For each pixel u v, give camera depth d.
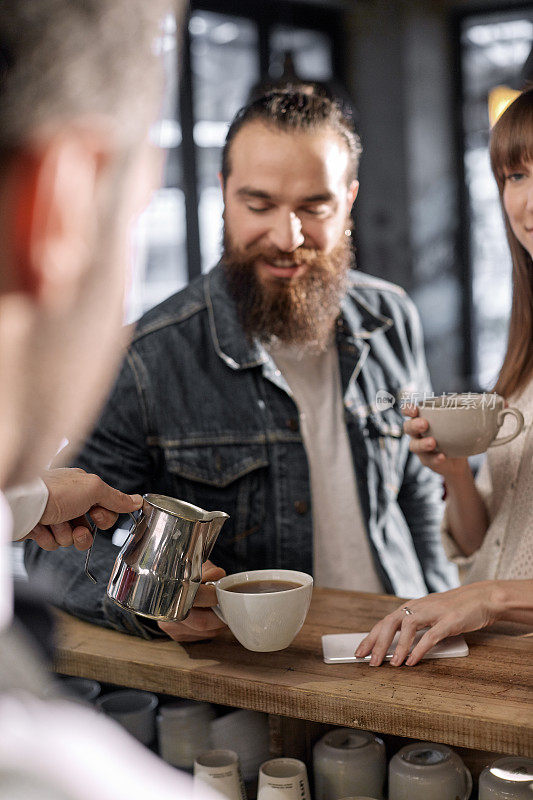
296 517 1.70
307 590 1.12
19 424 0.31
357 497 1.75
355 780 1.07
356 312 1.85
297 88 1.70
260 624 1.09
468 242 5.66
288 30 5.15
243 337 1.72
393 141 5.41
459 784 1.03
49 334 0.31
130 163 0.31
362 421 1.79
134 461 1.68
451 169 5.62
